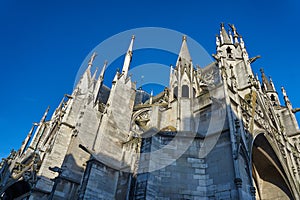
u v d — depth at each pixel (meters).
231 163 14.42
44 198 21.95
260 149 22.16
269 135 22.22
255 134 19.64
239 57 33.91
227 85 18.95
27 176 25.05
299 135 30.75
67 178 19.69
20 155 36.66
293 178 21.95
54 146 25.06
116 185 17.45
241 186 13.30
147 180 13.54
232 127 15.89
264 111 24.48
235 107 18.36
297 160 25.30
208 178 14.83
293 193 21.05
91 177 16.52
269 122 23.73
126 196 15.42
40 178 22.70
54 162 24.23
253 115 20.34
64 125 26.94
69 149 21.41
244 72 30.05
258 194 23.31
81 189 16.08
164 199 13.70
